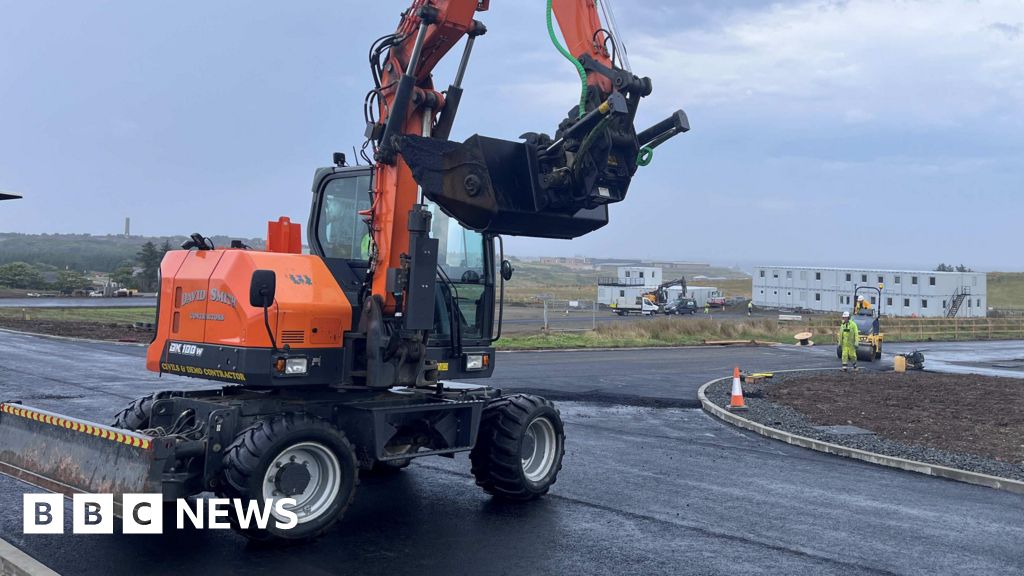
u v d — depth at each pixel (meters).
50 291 84.69
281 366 7.35
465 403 8.16
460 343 8.64
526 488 8.57
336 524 7.59
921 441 12.87
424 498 8.76
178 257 8.42
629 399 17.89
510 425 8.50
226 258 7.73
